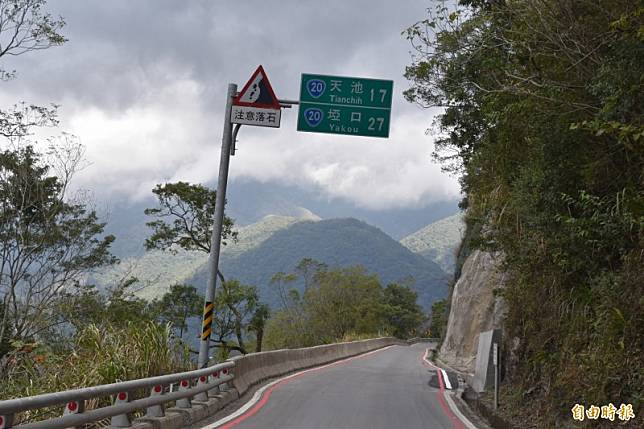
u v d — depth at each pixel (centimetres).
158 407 1062
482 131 1933
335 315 9538
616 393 964
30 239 2656
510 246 1673
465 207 5100
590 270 1245
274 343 8319
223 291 5319
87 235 3006
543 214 1352
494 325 2608
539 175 1348
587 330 1153
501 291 1803
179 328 4850
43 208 2716
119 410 886
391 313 12581
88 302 2655
